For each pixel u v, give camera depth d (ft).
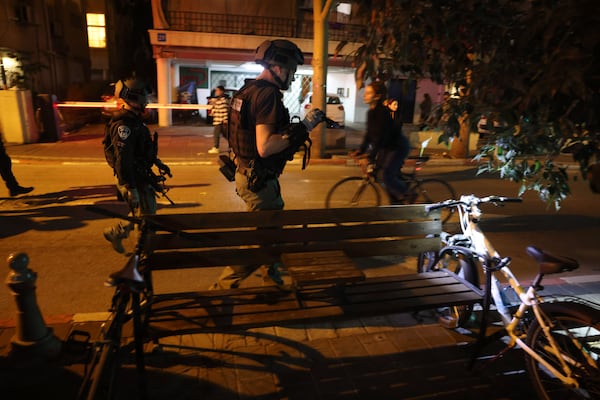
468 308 11.21
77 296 13.51
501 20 6.73
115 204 23.38
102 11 75.77
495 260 9.82
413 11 6.96
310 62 57.16
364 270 16.05
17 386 9.01
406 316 12.51
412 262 16.81
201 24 54.39
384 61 8.08
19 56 50.29
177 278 15.14
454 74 8.05
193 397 9.05
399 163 19.86
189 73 70.13
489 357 10.68
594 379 7.93
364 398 9.19
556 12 5.44
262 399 9.07
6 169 23.09
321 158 39.19
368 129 19.85
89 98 65.05
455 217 22.82
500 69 6.81
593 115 6.10
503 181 33.09
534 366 9.14
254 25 55.67
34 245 17.53
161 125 58.39
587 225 22.18
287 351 10.68
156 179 13.38
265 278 11.64
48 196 24.85
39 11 56.75
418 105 69.56
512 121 7.00
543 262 8.79
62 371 9.48
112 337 7.16
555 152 8.71
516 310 10.29
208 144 45.52
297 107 74.54
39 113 42.78
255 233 9.81
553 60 5.79
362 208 10.36
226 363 10.16
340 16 54.03
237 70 71.82
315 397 9.17
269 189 10.78
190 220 9.34
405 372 10.05
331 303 9.49
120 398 8.95
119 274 7.02
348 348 10.89
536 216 23.57
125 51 86.43
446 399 9.25
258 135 9.73
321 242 10.30
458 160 40.98
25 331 9.28
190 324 8.50
